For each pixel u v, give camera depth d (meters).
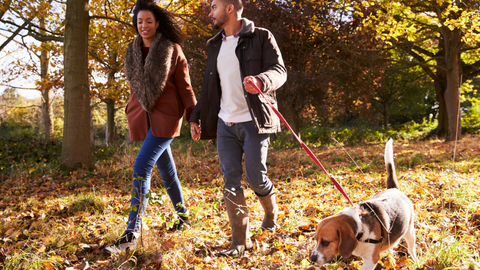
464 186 4.44
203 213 3.90
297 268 2.53
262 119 2.79
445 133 18.45
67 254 2.95
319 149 13.71
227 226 3.56
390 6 11.38
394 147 13.19
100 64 14.84
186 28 11.77
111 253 2.80
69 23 7.80
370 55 14.38
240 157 2.97
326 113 18.22
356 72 16.17
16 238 3.30
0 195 5.96
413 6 13.57
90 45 12.72
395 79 22.98
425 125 24.67
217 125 3.03
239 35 2.87
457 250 2.42
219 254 2.78
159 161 3.32
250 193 5.05
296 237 3.20
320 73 15.02
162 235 3.12
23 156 9.71
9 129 21.75
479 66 17.20
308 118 18.77
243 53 2.86
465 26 11.51
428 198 4.30
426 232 3.00
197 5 11.68
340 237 2.02
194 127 3.21
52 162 8.33
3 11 10.05
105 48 13.16
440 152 9.83
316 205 4.17
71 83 7.81
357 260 2.66
